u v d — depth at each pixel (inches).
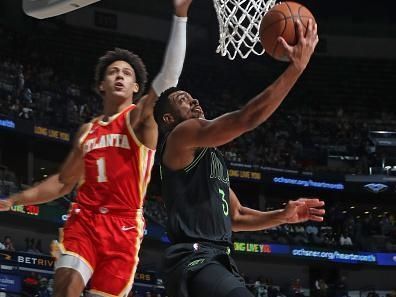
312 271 943.7
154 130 146.0
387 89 1189.7
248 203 997.8
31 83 906.1
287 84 124.3
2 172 784.9
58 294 137.9
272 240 885.2
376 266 939.3
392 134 1060.5
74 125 863.1
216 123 133.0
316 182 957.8
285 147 1034.7
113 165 145.1
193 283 134.0
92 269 141.9
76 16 1084.5
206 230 140.9
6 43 971.3
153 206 879.7
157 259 849.5
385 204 1029.2
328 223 968.3
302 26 126.9
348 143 1068.5
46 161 885.2
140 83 158.2
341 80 1192.2
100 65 156.8
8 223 742.5
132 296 738.8
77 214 145.3
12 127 778.8
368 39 1238.9
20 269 662.5
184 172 143.2
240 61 1163.9
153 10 1152.8
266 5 221.3
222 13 225.0
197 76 1127.6
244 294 127.7
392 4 1245.1
